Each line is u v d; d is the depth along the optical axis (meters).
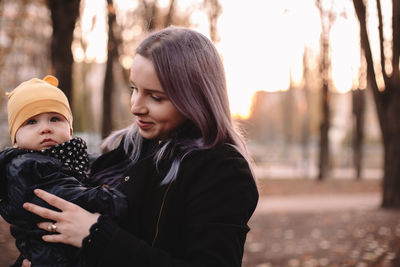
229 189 1.45
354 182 22.59
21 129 1.69
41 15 12.27
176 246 1.49
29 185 1.54
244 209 1.46
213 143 1.52
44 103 1.70
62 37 6.86
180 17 13.14
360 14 11.27
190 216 1.45
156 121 1.52
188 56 1.50
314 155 45.00
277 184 20.97
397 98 11.75
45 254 1.52
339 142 51.56
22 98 1.70
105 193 1.50
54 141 1.70
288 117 44.28
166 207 1.47
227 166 1.48
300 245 7.82
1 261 5.97
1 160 1.62
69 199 1.51
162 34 1.54
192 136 1.59
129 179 1.56
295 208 13.23
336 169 34.25
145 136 1.56
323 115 23.00
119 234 1.40
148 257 1.37
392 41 11.30
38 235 1.51
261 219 10.92
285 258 6.91
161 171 1.53
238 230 1.43
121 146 1.83
